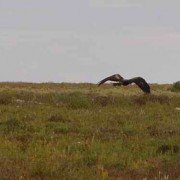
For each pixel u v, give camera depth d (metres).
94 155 48.09
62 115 77.12
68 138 58.28
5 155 47.81
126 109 88.44
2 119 70.62
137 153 50.75
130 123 72.00
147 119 76.81
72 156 48.09
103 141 57.19
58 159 46.56
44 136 59.38
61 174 40.91
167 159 47.47
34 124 67.25
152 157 48.69
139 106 93.62
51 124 68.00
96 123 71.19
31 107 87.75
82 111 84.06
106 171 41.28
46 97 100.56
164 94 112.06
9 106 88.00
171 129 66.56
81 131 64.25
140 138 59.38
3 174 39.78
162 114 83.06
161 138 59.31
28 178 39.53
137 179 40.59
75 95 102.19
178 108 93.62
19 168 42.25
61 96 99.56
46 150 50.06
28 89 122.19
